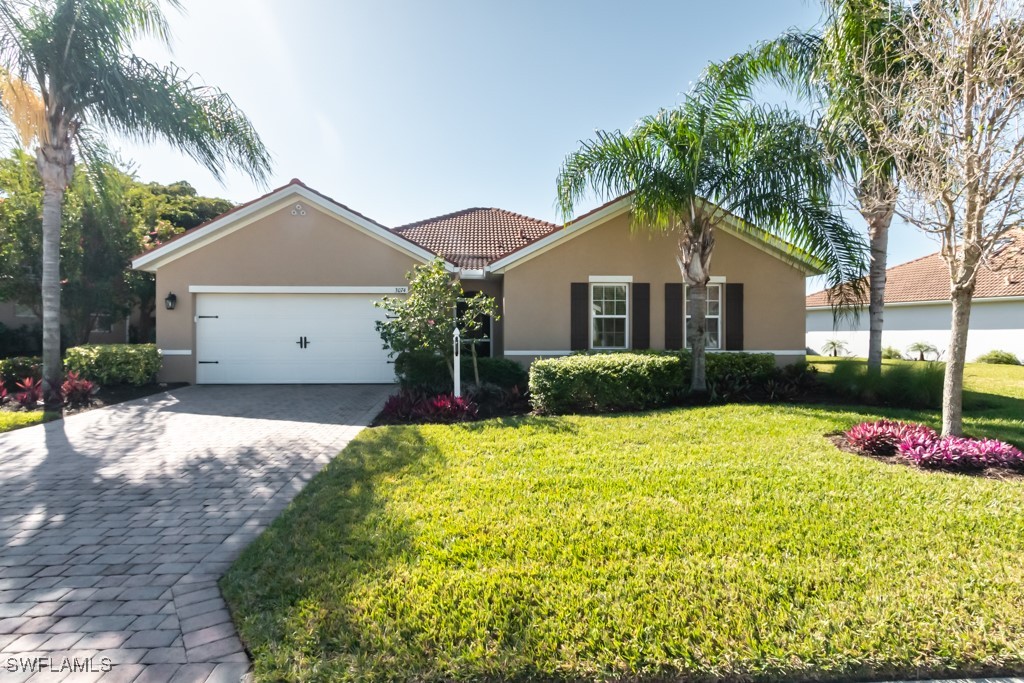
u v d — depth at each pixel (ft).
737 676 9.09
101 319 54.60
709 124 34.22
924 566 12.12
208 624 10.63
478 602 10.84
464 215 67.56
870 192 28.30
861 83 27.58
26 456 23.25
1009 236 20.49
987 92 18.57
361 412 33.81
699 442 23.72
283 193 45.68
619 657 9.32
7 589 11.97
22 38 32.48
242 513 16.60
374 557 12.88
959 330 21.63
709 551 12.91
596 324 45.91
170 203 75.97
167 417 32.19
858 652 9.36
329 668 9.17
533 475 18.88
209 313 46.44
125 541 14.52
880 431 21.91
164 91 36.22
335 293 46.85
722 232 45.98
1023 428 25.96
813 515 15.02
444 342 35.04
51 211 35.63
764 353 43.73
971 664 9.25
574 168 36.91
